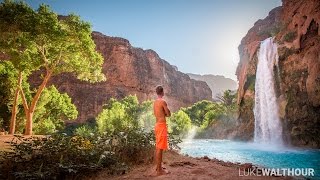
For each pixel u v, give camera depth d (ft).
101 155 21.74
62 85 219.41
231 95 192.54
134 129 28.09
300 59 77.51
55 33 60.59
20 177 17.84
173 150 32.94
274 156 48.42
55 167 18.95
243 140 112.47
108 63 251.39
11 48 61.26
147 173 20.16
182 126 146.00
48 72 67.21
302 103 77.51
